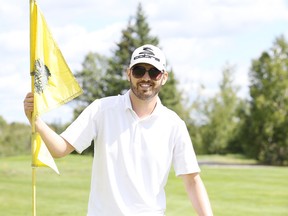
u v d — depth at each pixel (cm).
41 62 433
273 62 5084
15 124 4969
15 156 4581
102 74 6341
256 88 5119
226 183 2350
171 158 407
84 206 1548
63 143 395
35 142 427
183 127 409
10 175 2500
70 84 435
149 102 398
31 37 439
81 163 3456
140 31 5216
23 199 1681
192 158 412
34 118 410
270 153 5019
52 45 438
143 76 388
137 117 395
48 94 430
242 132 5200
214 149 6041
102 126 398
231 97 6103
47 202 1620
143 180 394
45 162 432
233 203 1689
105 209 393
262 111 5041
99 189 397
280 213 1495
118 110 396
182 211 1489
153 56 389
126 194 392
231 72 6147
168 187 2122
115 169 393
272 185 2267
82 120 397
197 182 421
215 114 6059
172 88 5319
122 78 5191
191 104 6025
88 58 6384
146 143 396
